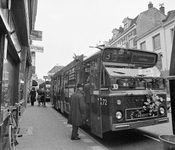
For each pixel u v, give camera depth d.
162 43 20.25
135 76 5.59
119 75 5.30
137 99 5.30
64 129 7.23
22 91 11.11
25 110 13.55
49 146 5.10
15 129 5.19
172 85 3.55
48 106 17.17
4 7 3.55
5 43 3.81
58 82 13.23
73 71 8.70
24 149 4.85
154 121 5.41
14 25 7.09
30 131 6.84
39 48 13.67
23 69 10.82
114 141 5.83
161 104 5.72
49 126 7.81
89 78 6.40
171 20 18.75
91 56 6.27
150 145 5.35
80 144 5.29
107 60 5.52
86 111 6.56
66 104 10.03
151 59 6.15
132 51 5.85
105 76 5.33
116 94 5.05
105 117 5.16
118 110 4.98
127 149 5.04
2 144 3.63
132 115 5.15
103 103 5.29
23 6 6.09
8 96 5.47
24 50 10.82
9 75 5.78
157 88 5.89
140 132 6.96
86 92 6.62
